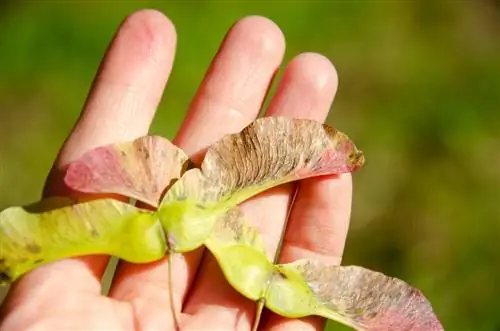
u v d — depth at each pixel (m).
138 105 0.32
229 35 0.34
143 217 0.28
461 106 0.45
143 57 0.32
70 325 0.28
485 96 0.45
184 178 0.29
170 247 0.28
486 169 0.43
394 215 0.42
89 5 0.45
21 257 0.28
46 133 0.43
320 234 0.32
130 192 0.29
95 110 0.32
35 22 0.44
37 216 0.28
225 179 0.29
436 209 0.42
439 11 0.47
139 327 0.28
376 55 0.46
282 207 0.32
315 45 0.45
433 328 0.30
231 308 0.29
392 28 0.46
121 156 0.29
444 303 0.40
